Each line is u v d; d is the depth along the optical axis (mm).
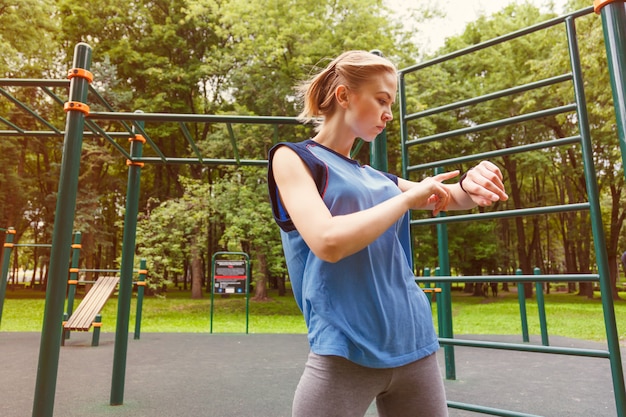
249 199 11273
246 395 3154
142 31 15883
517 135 15516
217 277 7414
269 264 11758
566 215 20062
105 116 2156
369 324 800
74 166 1993
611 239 16953
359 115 875
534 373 3969
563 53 10664
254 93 12094
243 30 11961
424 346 878
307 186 764
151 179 19250
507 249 19969
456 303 15164
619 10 1489
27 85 2156
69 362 4406
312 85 948
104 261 22328
